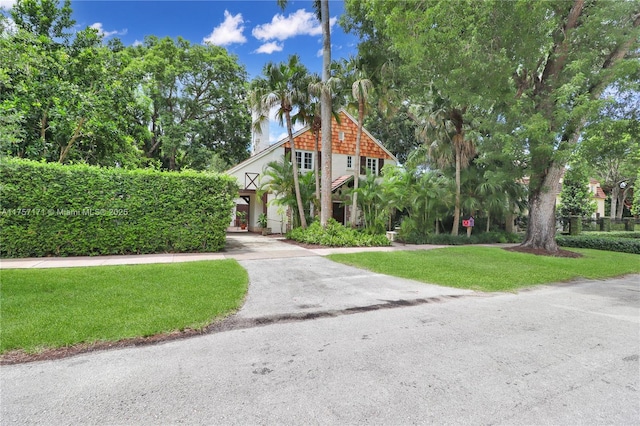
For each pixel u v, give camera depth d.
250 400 2.58
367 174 14.78
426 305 5.54
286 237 15.79
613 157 11.16
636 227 30.05
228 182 11.27
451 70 9.62
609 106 10.54
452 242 15.37
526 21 8.25
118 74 15.23
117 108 14.98
